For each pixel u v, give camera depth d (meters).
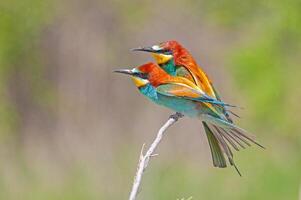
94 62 18.05
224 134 7.88
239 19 18.23
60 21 18.45
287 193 14.37
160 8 18.70
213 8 18.42
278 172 14.68
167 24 18.56
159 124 16.64
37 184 14.38
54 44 18.31
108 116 17.09
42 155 15.91
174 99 7.78
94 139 16.52
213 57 17.89
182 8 18.66
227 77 17.41
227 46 18.06
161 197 13.20
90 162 15.06
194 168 14.95
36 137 16.91
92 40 18.33
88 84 17.75
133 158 15.19
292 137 16.55
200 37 18.36
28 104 17.62
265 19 17.91
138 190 6.84
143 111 16.91
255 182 14.48
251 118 16.86
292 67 17.11
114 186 14.05
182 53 8.18
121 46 18.36
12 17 18.16
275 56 17.19
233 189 14.29
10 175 14.80
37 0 18.31
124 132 16.72
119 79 17.56
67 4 18.52
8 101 17.58
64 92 17.73
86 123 17.08
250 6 18.09
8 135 16.84
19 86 17.80
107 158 15.26
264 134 16.69
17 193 14.21
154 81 7.85
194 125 16.03
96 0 18.75
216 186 14.13
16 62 17.97
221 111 7.80
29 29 18.25
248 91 16.98
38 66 17.98
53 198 13.95
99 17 18.61
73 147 16.23
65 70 18.05
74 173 14.50
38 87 17.64
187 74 8.05
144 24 18.58
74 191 14.02
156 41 18.47
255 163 14.98
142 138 16.47
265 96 16.78
